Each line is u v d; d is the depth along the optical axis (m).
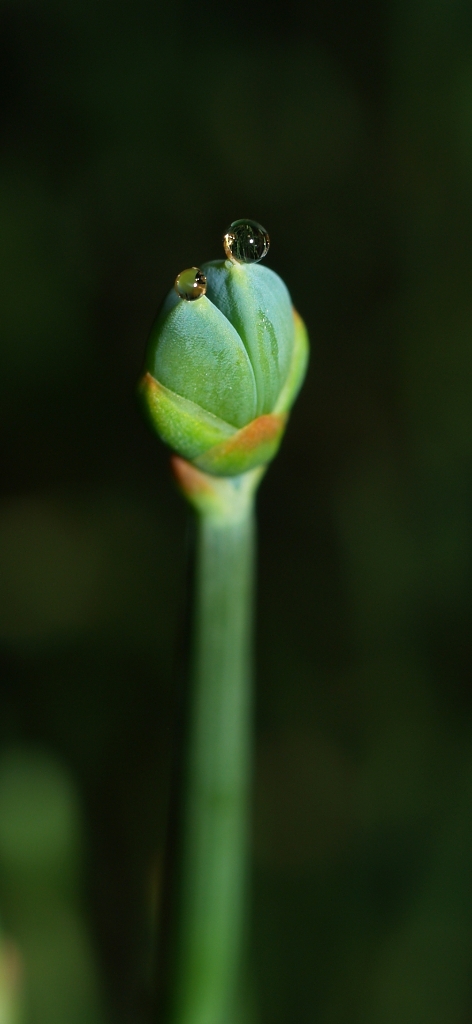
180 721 0.07
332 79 0.15
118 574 0.15
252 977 0.08
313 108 0.15
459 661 0.13
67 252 0.15
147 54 0.15
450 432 0.13
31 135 0.15
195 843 0.07
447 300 0.14
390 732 0.13
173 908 0.07
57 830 0.10
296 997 0.11
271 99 0.15
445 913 0.11
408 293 0.14
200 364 0.06
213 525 0.06
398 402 0.14
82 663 0.14
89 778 0.13
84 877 0.10
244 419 0.06
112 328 0.15
